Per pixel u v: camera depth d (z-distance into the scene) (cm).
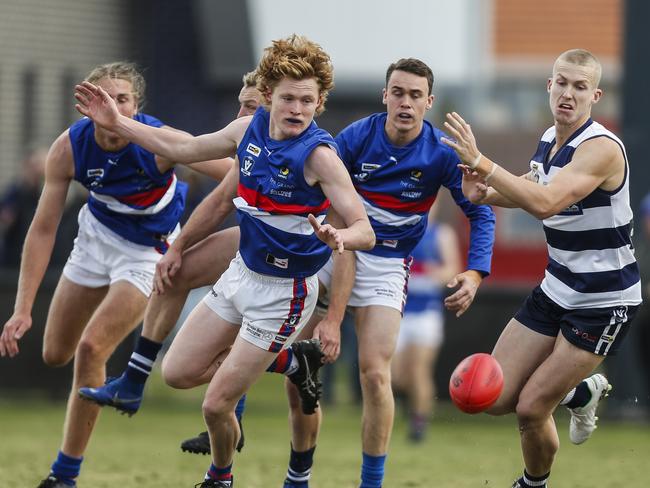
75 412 2422
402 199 2419
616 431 4256
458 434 4184
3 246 4812
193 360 2267
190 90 6738
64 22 7025
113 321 2416
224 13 6538
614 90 6400
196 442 2527
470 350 4562
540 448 2298
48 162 2414
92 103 2233
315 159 2083
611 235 2234
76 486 2622
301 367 2322
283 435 4069
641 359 4362
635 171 4503
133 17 6938
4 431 3941
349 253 2348
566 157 2225
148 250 2477
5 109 6925
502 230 6075
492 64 6894
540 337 2323
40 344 4744
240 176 2167
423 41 6544
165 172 2420
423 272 3881
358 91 6378
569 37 7138
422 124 2442
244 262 2211
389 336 2384
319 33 6494
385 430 2377
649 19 4506
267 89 2123
